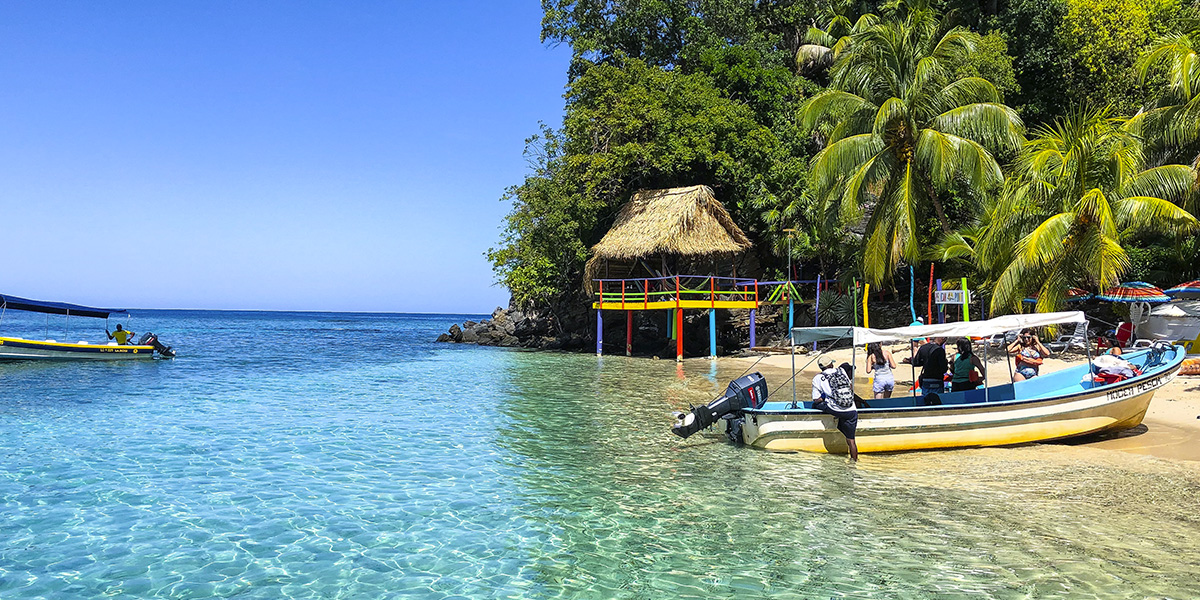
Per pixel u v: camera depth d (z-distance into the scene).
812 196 34.72
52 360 27.69
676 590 6.68
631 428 14.38
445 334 52.38
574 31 44.31
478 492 9.82
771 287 36.62
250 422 15.04
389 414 16.09
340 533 8.19
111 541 7.87
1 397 18.48
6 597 6.41
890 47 28.95
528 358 32.94
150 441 13.03
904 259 29.31
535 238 38.97
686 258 34.09
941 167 26.14
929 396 12.66
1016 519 8.47
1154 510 8.71
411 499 9.50
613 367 27.69
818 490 9.77
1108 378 12.89
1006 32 37.38
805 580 6.85
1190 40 25.56
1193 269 27.91
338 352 38.59
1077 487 9.70
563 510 9.03
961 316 30.17
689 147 35.34
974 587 6.61
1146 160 25.44
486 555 7.56
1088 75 36.12
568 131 38.81
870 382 20.50
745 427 12.43
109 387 20.83
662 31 44.38
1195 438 12.33
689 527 8.38
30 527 8.29
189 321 126.19
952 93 27.95
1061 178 22.31
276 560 7.38
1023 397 13.51
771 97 39.72
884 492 9.62
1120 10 35.56
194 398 18.70
